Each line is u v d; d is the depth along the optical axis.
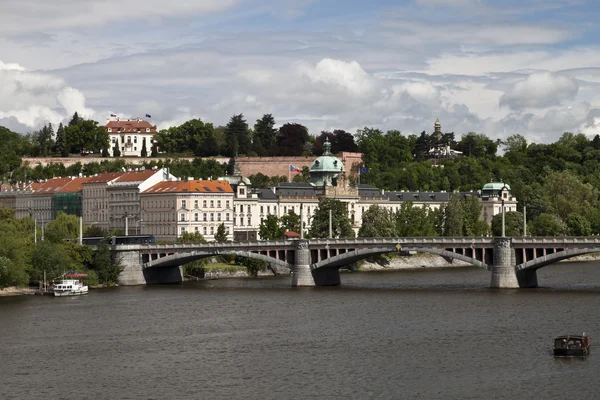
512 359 174.38
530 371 165.25
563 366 168.38
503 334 198.38
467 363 171.62
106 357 181.50
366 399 149.75
